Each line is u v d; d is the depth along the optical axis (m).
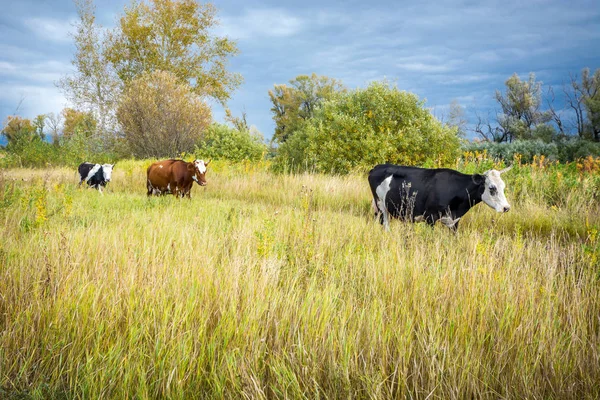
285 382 2.94
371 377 3.04
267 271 4.56
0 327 3.63
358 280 4.91
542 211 9.22
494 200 7.23
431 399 2.95
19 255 4.92
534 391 2.97
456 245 6.44
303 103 62.94
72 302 3.79
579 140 40.28
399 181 8.07
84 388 2.89
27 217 7.00
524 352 3.34
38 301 3.71
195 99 27.44
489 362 3.19
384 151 15.56
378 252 6.02
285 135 62.09
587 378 3.09
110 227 6.82
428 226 7.38
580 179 11.09
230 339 3.45
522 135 47.06
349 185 12.56
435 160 16.38
